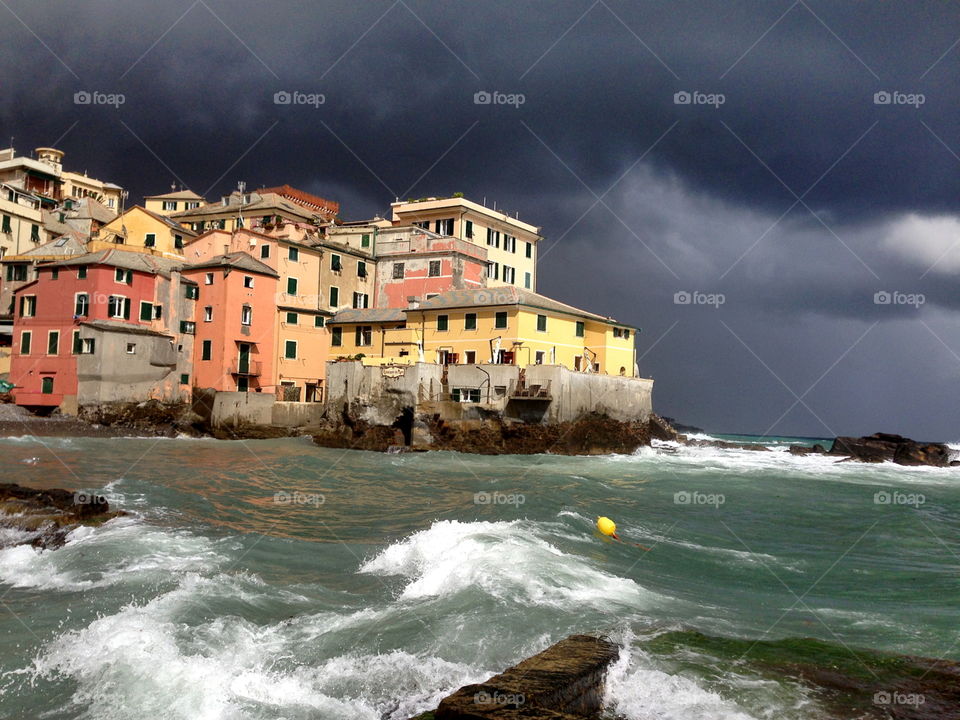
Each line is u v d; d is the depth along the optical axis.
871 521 26.64
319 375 64.12
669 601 13.63
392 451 47.59
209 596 12.73
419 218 75.19
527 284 82.12
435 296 59.66
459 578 14.02
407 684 9.30
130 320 54.22
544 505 24.78
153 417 54.38
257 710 8.47
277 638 10.83
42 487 25.61
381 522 22.19
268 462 38.72
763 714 8.48
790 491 35.34
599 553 17.41
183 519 21.12
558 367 47.22
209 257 65.56
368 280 71.81
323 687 9.18
